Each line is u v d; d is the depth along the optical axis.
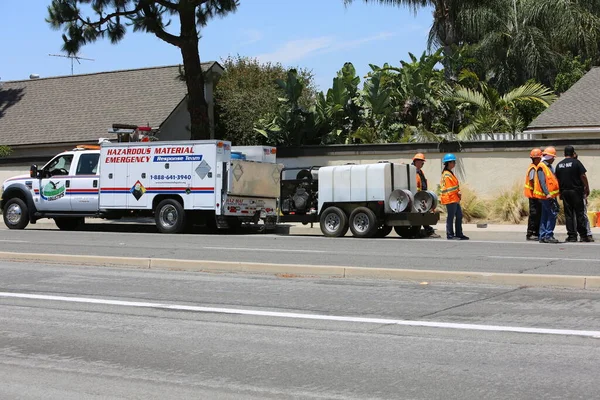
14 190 24.50
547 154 18.09
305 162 27.75
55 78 40.97
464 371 6.94
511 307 9.69
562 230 20.70
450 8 38.09
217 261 13.51
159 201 22.52
